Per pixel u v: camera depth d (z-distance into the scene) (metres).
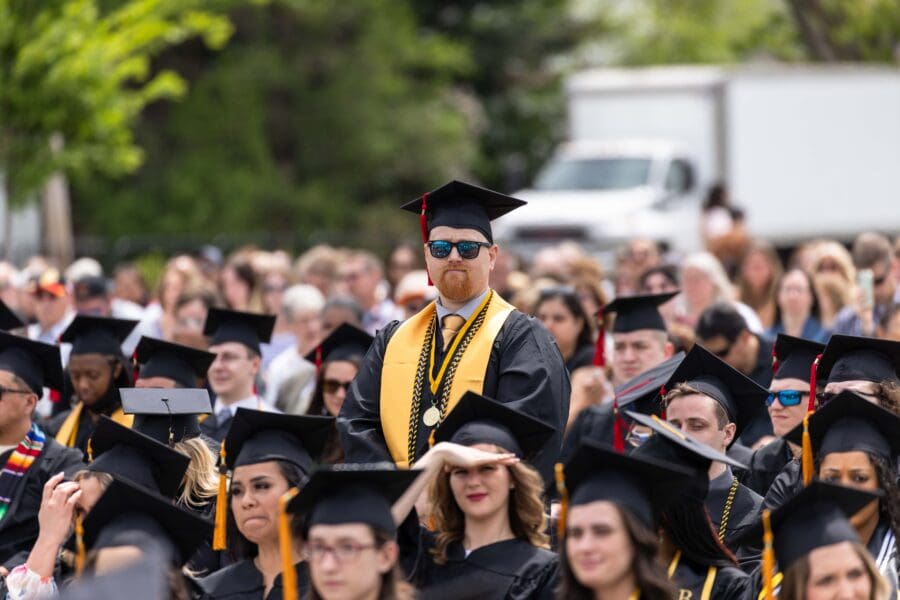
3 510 25.06
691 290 38.97
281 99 105.25
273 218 102.25
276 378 35.94
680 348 31.33
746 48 132.50
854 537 17.31
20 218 69.88
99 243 84.12
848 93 82.62
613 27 121.94
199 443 23.64
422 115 106.25
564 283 40.19
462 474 19.44
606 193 77.69
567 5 121.69
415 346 22.83
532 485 19.62
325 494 17.53
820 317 36.97
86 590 14.82
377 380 23.00
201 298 35.03
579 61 123.75
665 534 19.50
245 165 101.75
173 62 101.38
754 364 31.70
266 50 103.00
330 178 105.12
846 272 37.06
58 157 55.41
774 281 41.25
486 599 19.38
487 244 22.89
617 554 17.20
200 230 98.31
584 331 32.94
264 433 20.58
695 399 22.59
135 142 100.38
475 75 117.69
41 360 26.33
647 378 26.50
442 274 22.67
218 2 76.25
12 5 53.69
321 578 17.23
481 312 22.81
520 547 19.67
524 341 22.39
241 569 20.50
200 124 101.06
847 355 24.09
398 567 18.12
